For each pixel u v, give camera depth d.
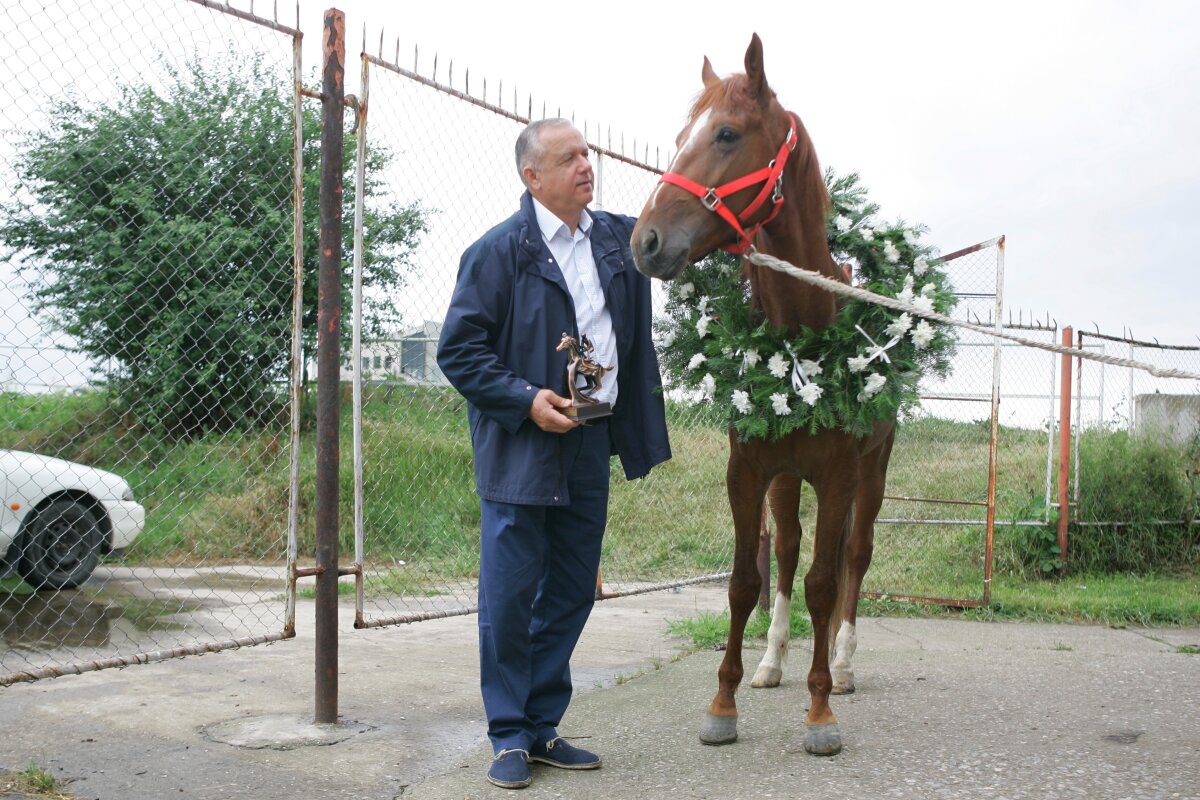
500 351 2.94
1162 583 6.77
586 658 4.55
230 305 4.03
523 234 2.92
